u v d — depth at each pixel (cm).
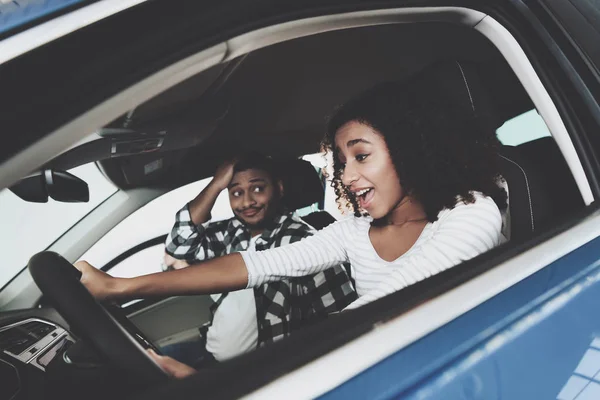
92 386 109
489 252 89
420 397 67
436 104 127
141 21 63
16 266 159
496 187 127
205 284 134
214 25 70
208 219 176
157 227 184
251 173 169
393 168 128
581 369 83
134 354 77
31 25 58
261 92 163
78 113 59
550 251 91
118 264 182
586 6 112
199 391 62
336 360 67
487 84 142
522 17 106
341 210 151
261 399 61
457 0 101
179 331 188
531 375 77
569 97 106
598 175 105
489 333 76
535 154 135
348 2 87
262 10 75
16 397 109
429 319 75
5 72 56
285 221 173
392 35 153
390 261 135
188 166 177
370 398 65
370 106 129
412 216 132
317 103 178
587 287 89
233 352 157
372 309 76
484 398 72
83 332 79
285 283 157
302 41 151
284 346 68
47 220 167
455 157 124
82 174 171
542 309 82
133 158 163
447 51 151
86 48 60
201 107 152
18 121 56
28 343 126
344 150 134
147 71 64
